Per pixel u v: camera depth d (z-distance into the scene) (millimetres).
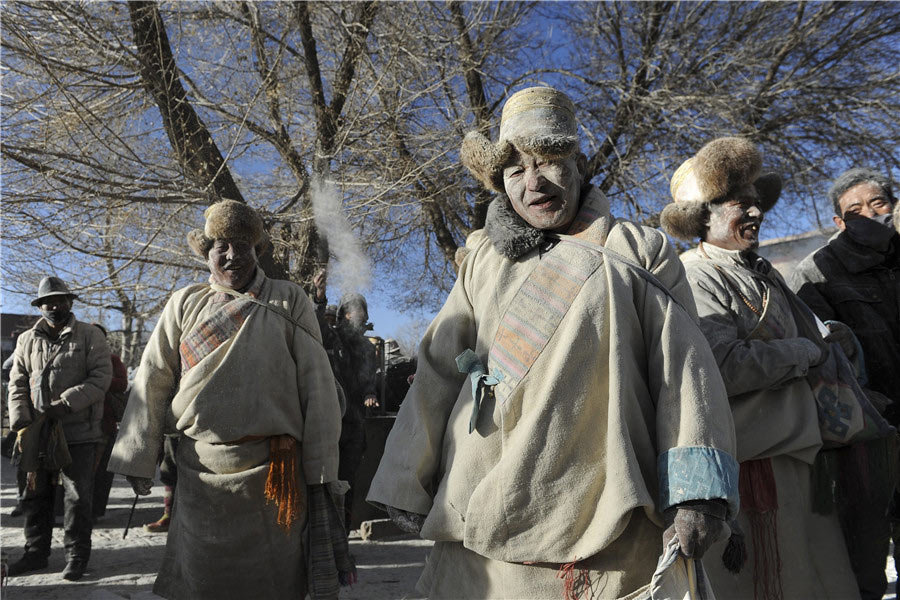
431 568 1937
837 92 12391
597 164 11945
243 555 3041
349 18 9898
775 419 2518
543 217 1824
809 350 2527
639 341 1728
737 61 12078
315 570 3148
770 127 12391
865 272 3570
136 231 8742
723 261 2768
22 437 4734
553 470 1654
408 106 9758
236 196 8305
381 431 6484
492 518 1681
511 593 1715
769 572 2416
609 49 12852
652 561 1661
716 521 1549
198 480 3051
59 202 7633
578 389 1674
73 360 4914
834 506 2664
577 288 1731
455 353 1937
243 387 3066
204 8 9039
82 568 4594
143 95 8531
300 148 9664
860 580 2783
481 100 11047
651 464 1660
